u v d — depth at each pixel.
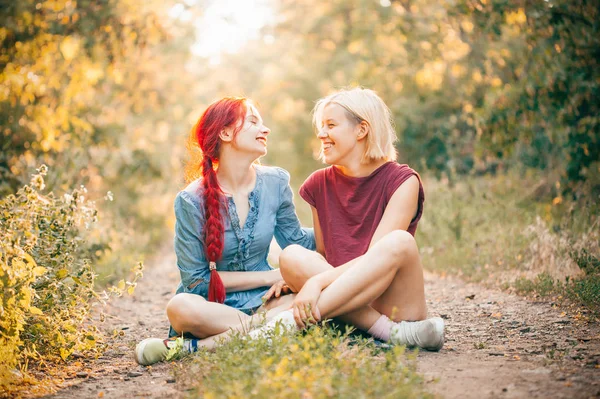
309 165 24.12
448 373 3.04
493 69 9.53
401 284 3.57
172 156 13.40
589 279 4.86
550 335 3.85
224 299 3.81
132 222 11.15
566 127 7.59
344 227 3.92
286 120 24.28
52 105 8.52
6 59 7.81
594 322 4.11
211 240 3.81
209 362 3.21
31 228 3.76
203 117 3.99
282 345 3.05
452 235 7.77
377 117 3.86
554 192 8.44
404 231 3.52
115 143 10.53
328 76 21.84
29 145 8.04
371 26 14.12
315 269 3.64
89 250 6.60
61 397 3.07
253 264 4.06
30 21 7.82
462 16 9.09
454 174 10.10
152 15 9.16
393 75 13.87
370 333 3.60
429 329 3.45
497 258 6.52
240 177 4.00
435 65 12.24
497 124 7.98
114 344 4.23
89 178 9.53
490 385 2.84
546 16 7.18
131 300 6.25
